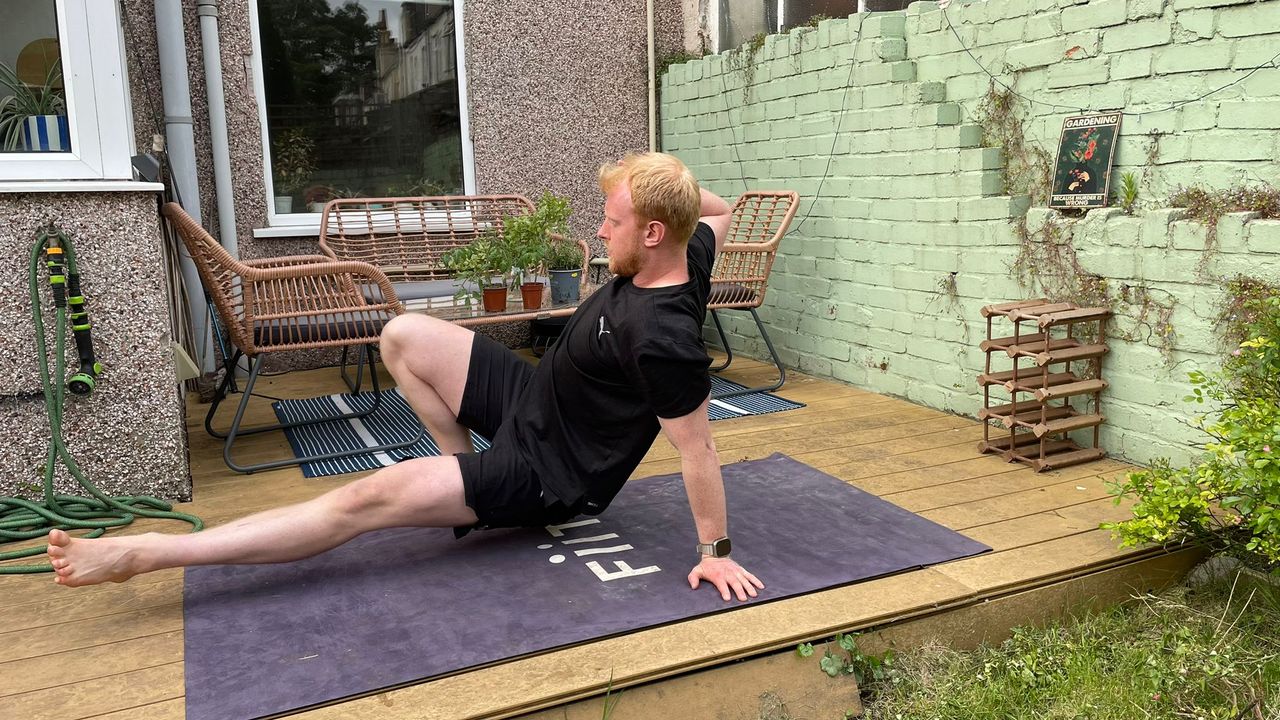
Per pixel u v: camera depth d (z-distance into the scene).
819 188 4.41
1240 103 2.71
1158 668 2.01
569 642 1.88
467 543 2.43
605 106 5.61
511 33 5.27
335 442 3.57
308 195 4.97
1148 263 2.92
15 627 2.03
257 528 2.06
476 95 5.23
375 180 5.11
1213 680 1.98
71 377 2.68
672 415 1.99
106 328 2.71
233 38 4.62
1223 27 2.74
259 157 4.77
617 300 2.08
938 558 2.30
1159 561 2.40
